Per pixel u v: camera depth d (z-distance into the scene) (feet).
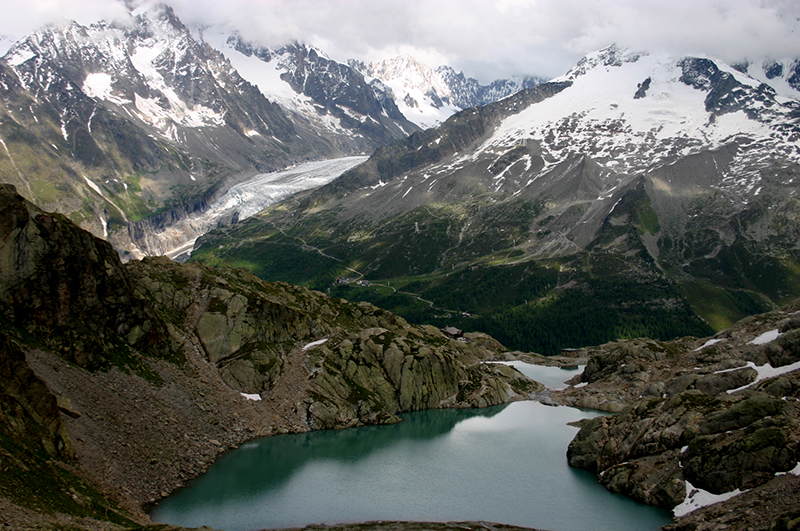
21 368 213.05
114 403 274.57
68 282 294.25
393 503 273.95
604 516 257.14
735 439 250.78
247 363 384.27
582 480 306.96
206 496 264.31
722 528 210.79
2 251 272.31
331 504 270.26
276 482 293.23
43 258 284.61
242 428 341.82
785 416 253.03
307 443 359.87
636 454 298.97
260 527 240.53
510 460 341.41
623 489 283.79
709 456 253.03
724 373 343.67
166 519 234.38
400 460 339.57
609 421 335.26
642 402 328.70
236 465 300.81
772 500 214.48
